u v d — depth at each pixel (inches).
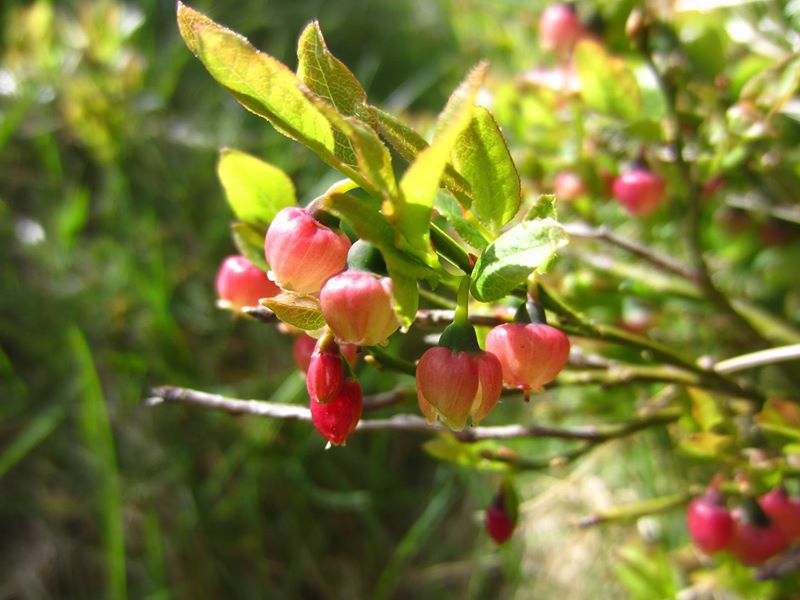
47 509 5.8
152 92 7.2
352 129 1.9
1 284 6.4
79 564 5.7
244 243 2.8
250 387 6.1
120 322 6.2
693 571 4.8
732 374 4.0
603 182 4.7
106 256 6.4
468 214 2.3
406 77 8.2
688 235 4.0
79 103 6.6
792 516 3.6
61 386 6.1
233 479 5.9
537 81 4.9
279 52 8.1
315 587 5.8
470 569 5.8
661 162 4.3
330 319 2.0
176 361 6.1
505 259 2.1
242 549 5.8
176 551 5.7
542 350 2.2
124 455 5.9
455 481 6.2
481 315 2.7
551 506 6.0
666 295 4.3
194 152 7.0
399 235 2.0
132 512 5.8
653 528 5.4
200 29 2.0
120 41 7.1
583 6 4.6
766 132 3.7
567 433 3.4
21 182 6.9
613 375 3.5
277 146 6.9
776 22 4.8
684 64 4.2
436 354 2.1
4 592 5.6
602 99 4.0
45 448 6.0
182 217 6.7
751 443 4.2
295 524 5.9
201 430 6.0
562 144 4.8
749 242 5.0
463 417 2.1
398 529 6.1
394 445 6.2
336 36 8.4
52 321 6.3
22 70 6.9
